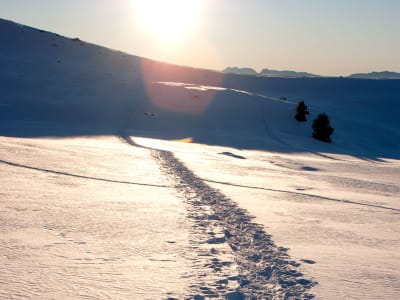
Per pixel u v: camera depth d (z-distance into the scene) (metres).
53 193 21.25
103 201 20.33
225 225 17.28
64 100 90.81
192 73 183.50
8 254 12.32
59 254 12.62
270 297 10.36
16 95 90.50
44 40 148.38
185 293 10.26
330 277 12.04
